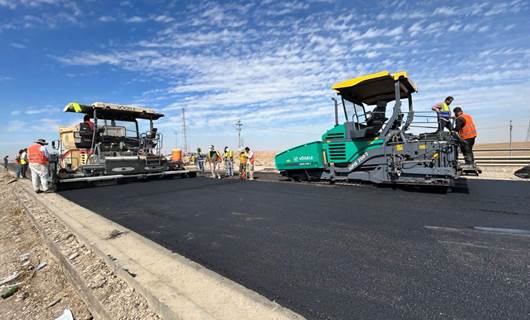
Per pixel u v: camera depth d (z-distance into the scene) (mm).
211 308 2164
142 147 11922
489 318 1988
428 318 2014
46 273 3818
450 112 7418
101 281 2842
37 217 5828
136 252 3354
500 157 12250
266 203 6137
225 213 5309
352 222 4418
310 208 5492
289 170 10125
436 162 6816
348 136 8383
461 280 2525
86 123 10617
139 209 5867
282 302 2273
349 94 8570
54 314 2855
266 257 3176
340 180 8750
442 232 3816
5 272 4164
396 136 7520
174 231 4254
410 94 8391
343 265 2908
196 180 11688
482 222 4230
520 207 5082
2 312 3096
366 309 2145
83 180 9641
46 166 8984
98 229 4348
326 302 2258
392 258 3035
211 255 3281
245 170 12281
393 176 7398
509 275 2590
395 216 4695
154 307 2312
